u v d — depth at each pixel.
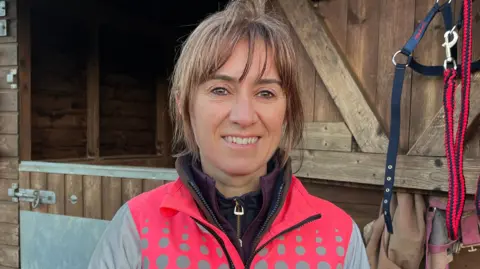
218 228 0.85
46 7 2.83
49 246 2.50
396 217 1.72
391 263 1.63
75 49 3.28
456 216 1.16
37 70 2.98
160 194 0.95
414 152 1.74
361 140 1.85
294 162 2.00
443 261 1.63
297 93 0.96
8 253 2.59
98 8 3.26
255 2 0.93
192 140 0.96
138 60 3.82
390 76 1.84
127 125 3.74
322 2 1.99
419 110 1.79
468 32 1.16
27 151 2.62
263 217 0.90
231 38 0.82
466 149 1.69
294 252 0.87
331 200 2.00
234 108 0.82
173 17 4.06
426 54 1.77
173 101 1.15
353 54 1.93
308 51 1.97
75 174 2.43
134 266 0.85
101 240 0.90
